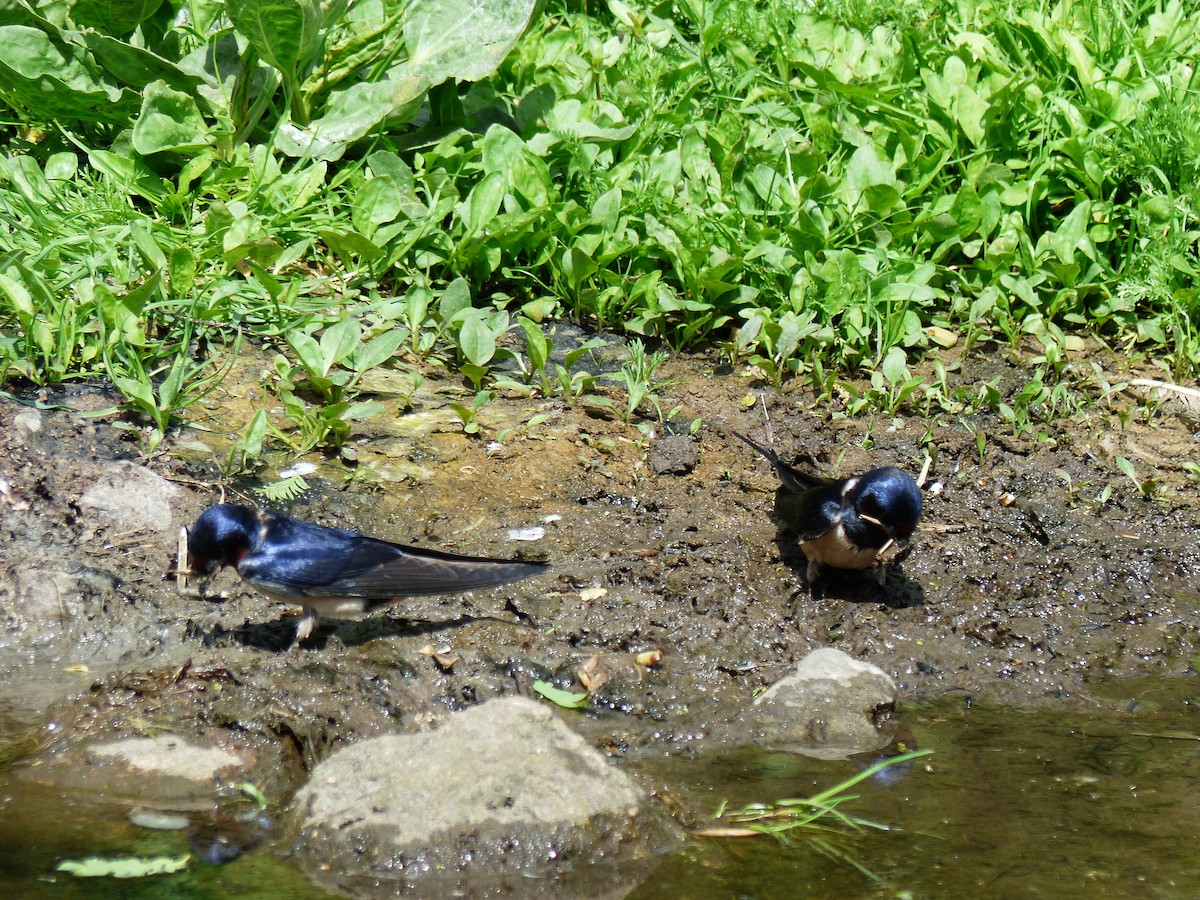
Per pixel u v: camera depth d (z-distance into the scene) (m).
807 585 8.39
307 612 7.35
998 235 12.09
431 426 9.63
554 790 5.90
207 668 7.02
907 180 12.42
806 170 12.02
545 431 9.72
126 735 6.48
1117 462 9.72
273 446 9.20
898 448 9.98
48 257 9.94
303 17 10.91
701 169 12.23
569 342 10.97
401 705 6.96
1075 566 8.79
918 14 14.70
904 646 7.93
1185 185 11.86
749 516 9.12
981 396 10.45
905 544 8.73
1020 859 5.88
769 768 6.67
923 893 5.62
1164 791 6.48
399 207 11.01
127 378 9.11
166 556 8.12
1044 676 7.73
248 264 10.70
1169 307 11.61
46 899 5.38
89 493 8.41
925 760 6.79
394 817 5.75
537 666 7.38
